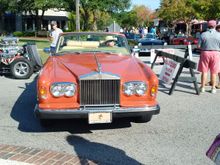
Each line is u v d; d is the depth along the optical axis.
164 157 4.98
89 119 5.61
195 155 5.05
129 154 5.08
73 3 33.16
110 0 32.97
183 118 6.86
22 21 58.62
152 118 6.84
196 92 9.09
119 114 5.67
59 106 5.58
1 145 5.38
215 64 9.07
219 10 36.78
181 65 9.03
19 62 11.54
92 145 5.44
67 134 5.97
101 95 5.64
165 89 9.77
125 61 6.48
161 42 20.23
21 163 4.65
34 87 10.08
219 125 6.43
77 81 5.62
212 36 8.92
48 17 60.34
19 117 6.96
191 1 49.97
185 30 50.69
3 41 12.19
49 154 5.02
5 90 9.65
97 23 45.47
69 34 7.41
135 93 5.72
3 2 44.19
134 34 33.16
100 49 7.29
